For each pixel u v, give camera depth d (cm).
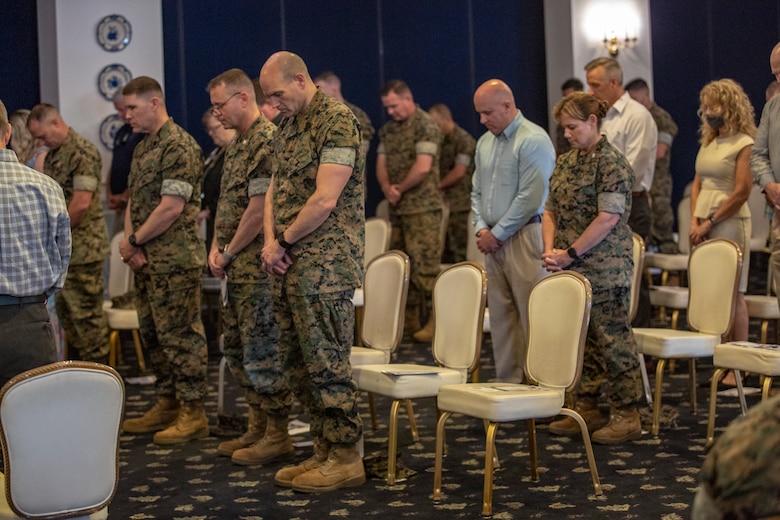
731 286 448
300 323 359
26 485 224
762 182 438
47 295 307
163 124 458
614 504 331
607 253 425
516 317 484
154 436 464
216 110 419
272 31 1007
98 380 230
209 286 725
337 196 349
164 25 978
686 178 1082
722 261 454
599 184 425
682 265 677
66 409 227
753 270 902
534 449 368
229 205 419
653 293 581
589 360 450
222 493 368
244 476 394
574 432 443
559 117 435
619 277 424
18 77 957
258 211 404
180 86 984
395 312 436
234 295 416
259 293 410
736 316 518
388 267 446
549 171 466
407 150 727
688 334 451
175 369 461
